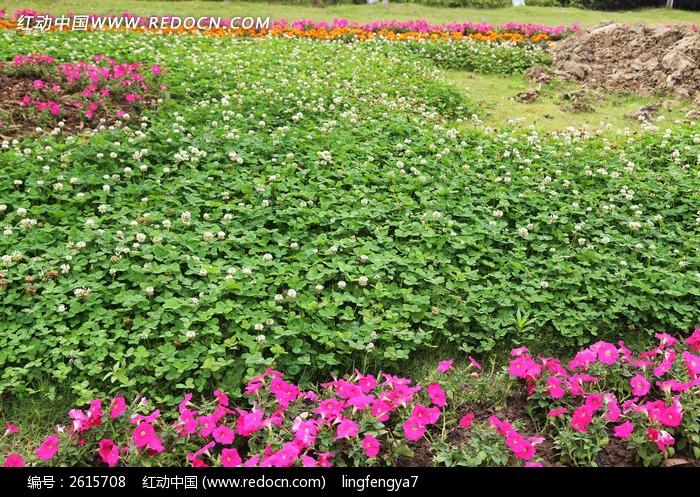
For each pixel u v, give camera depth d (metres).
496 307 4.71
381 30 15.19
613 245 5.62
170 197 5.67
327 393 3.80
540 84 11.26
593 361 4.04
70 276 4.65
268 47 12.46
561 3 25.47
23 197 5.50
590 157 7.30
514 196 6.26
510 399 3.95
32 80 8.49
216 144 6.69
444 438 3.55
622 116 9.81
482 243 5.48
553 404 3.76
